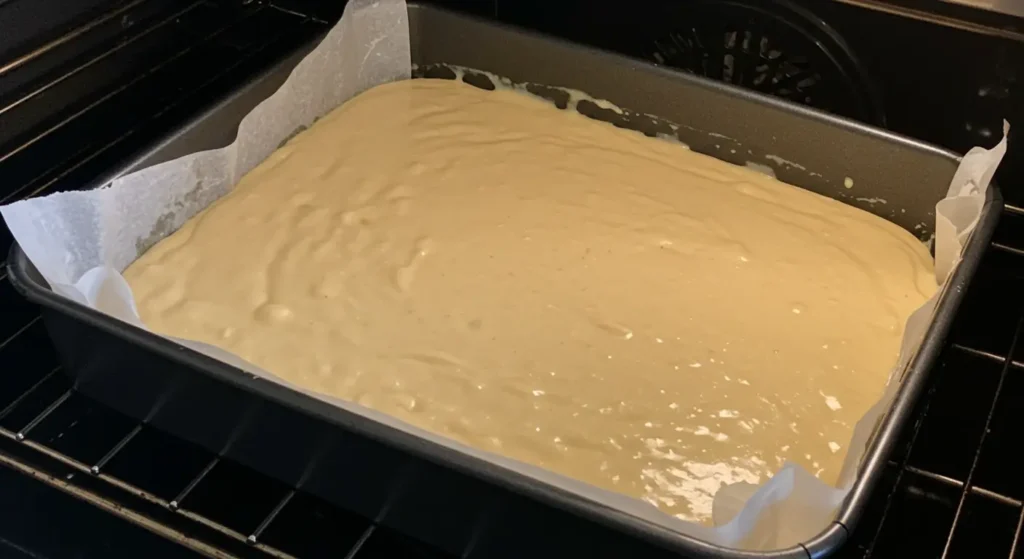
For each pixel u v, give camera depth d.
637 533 0.52
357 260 0.82
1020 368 0.75
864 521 0.65
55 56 0.92
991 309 0.80
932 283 0.82
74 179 0.90
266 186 0.89
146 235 0.83
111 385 0.69
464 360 0.73
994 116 0.84
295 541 0.64
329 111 0.98
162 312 0.78
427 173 0.91
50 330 0.68
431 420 0.69
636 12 0.94
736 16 0.90
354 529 0.65
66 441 0.71
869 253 0.84
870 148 0.85
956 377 0.75
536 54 0.95
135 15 0.98
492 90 1.01
